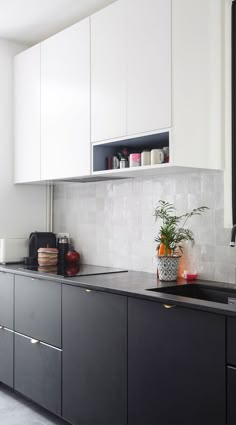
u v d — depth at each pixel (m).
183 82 2.45
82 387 2.63
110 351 2.44
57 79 3.27
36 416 3.00
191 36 2.50
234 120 2.64
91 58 2.95
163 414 2.15
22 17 3.33
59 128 3.26
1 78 3.75
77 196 3.80
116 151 3.06
